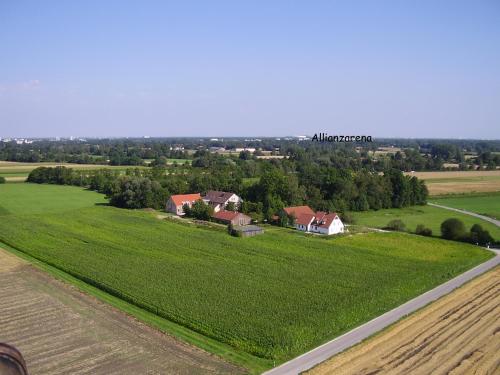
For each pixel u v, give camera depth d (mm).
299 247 69188
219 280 51531
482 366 32250
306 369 31781
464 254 67062
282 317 40844
